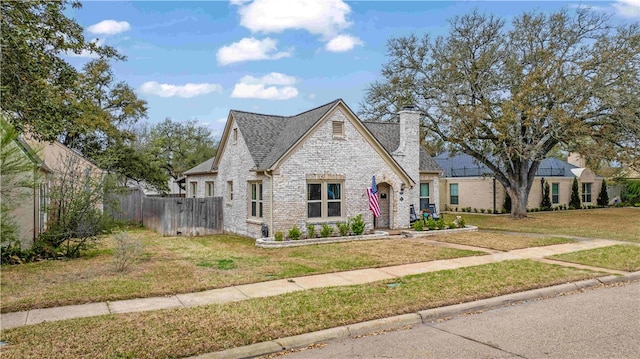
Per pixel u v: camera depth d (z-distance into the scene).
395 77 27.62
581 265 11.18
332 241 15.53
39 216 14.77
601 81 21.69
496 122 23.02
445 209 35.72
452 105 24.25
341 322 6.55
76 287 8.81
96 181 13.90
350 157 17.36
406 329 6.60
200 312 7.00
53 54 12.17
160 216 19.91
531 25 24.44
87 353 5.35
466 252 13.10
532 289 8.63
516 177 27.28
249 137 18.16
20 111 11.02
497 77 24.16
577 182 36.25
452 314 7.33
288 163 16.03
